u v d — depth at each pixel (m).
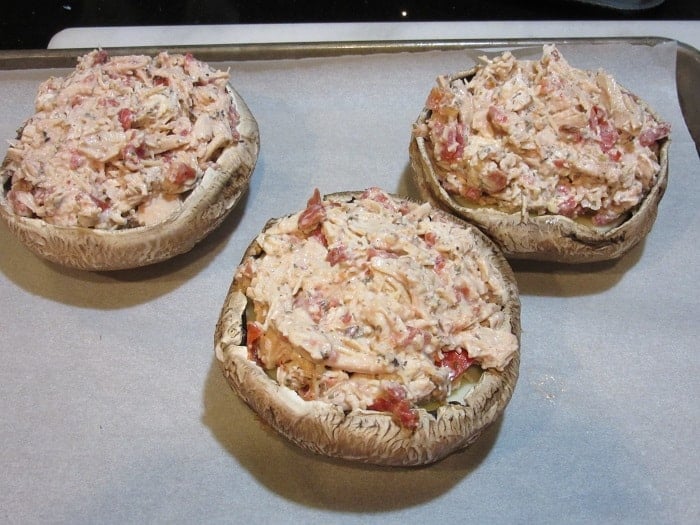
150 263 0.28
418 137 0.30
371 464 0.24
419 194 0.32
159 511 0.25
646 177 0.28
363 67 0.36
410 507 0.25
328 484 0.25
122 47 0.35
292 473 0.25
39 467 0.25
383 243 0.25
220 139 0.29
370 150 0.34
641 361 0.28
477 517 0.24
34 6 0.41
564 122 0.28
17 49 0.38
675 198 0.32
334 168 0.33
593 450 0.26
